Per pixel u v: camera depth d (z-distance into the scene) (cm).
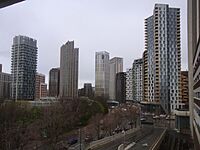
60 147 7450
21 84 13988
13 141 6538
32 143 7206
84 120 12056
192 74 8138
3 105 7938
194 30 6994
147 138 9750
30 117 8638
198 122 5541
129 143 8444
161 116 16862
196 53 6041
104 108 14812
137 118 14900
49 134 7812
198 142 5506
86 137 9312
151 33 18800
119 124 12238
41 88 17775
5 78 13500
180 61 18088
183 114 10944
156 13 18100
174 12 18238
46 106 10581
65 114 10369
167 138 11206
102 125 10656
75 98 13638
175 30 18188
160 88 17838
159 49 17950
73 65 19425
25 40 14125
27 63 14275
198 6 5156
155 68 18062
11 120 7312
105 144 8181
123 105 19250
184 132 10750
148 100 18738
